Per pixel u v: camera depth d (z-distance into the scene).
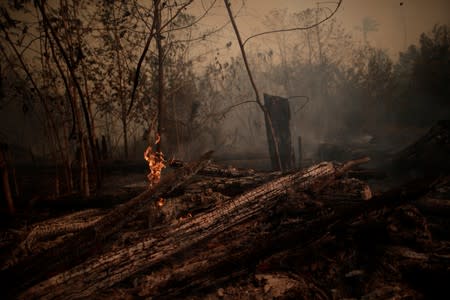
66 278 2.95
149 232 3.87
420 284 3.27
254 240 4.16
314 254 3.74
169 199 5.42
